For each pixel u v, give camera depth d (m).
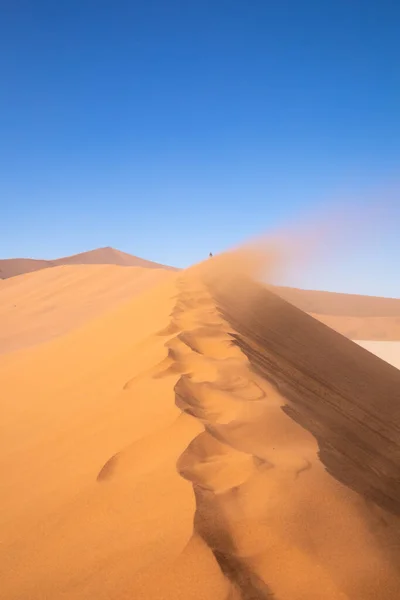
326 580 2.47
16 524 3.40
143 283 38.16
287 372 8.41
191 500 2.92
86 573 2.59
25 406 7.00
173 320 8.80
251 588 2.35
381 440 6.95
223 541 2.63
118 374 6.62
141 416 4.63
